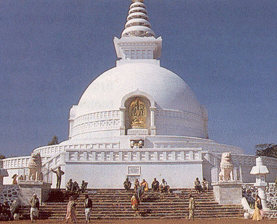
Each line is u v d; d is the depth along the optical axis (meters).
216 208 27.89
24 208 27.66
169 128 47.00
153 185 32.12
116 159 36.25
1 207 26.39
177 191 32.38
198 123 50.72
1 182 28.28
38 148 48.72
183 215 26.61
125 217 26.14
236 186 28.95
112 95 48.62
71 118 55.28
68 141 48.38
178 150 36.38
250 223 23.00
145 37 59.47
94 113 48.53
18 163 47.59
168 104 48.16
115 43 59.94
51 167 39.22
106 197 29.95
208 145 44.53
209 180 36.94
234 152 47.47
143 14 65.31
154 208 27.56
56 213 26.77
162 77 50.84
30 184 28.66
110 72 52.84
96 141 44.72
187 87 53.12
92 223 23.30
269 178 47.31
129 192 31.44
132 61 57.38
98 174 35.72
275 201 31.45
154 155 36.34
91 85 52.97
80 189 31.41
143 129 46.19
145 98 47.47
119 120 46.59
